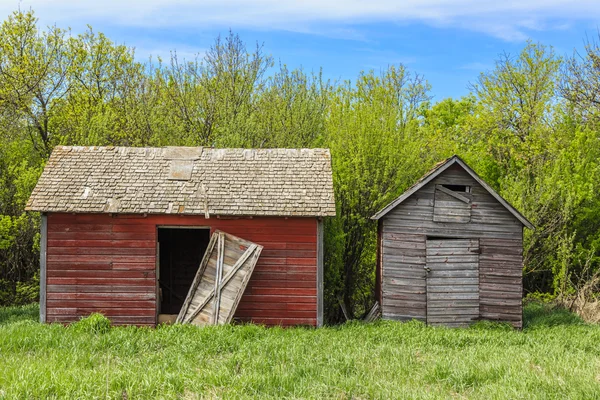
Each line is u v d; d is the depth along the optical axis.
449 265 18.58
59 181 18.00
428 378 11.50
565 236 23.00
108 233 17.52
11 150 25.23
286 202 17.61
